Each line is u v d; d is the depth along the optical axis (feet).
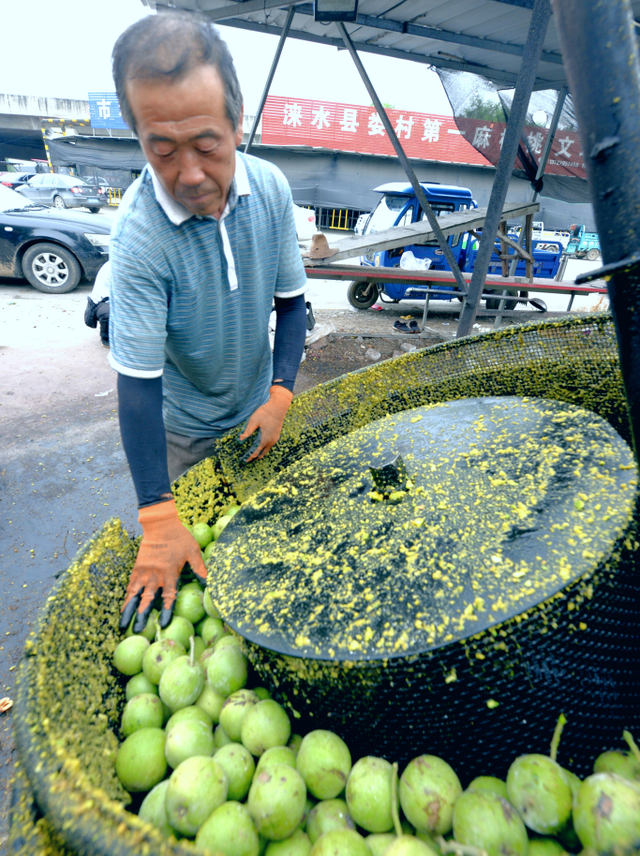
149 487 5.51
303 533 5.56
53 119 86.02
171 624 5.66
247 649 4.59
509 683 3.71
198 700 5.10
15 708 3.61
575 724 3.82
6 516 11.95
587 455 5.01
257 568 5.28
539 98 24.99
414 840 3.41
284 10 19.04
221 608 4.91
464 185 70.03
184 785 3.75
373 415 8.53
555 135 25.91
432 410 7.28
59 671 4.26
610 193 2.35
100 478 13.46
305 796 3.92
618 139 2.25
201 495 7.19
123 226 4.91
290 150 67.00
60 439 15.24
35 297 29.78
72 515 12.03
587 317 6.72
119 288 5.02
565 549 4.00
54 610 4.57
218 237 5.26
